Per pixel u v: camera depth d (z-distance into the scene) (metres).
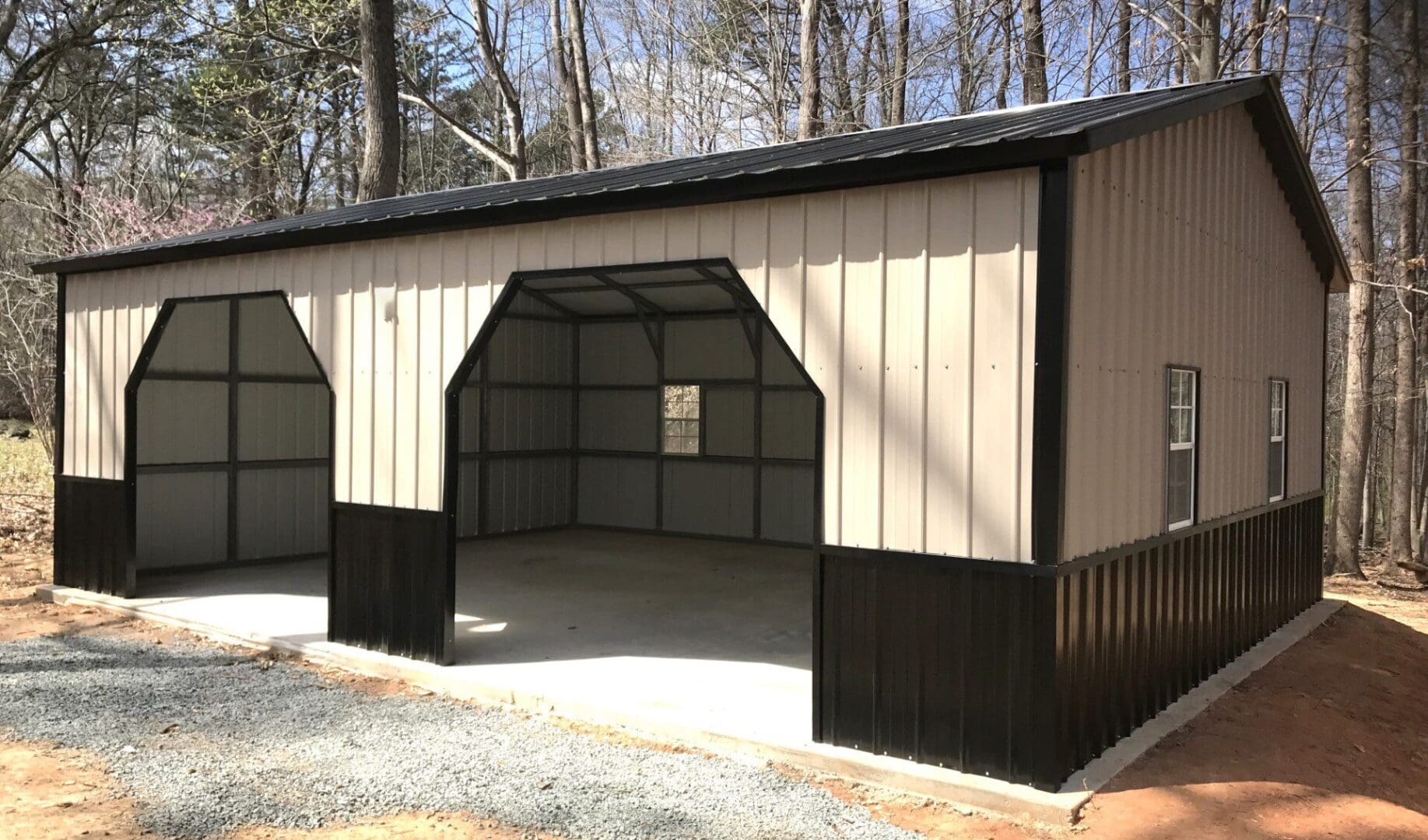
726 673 5.71
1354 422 11.64
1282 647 6.83
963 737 4.10
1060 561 3.93
